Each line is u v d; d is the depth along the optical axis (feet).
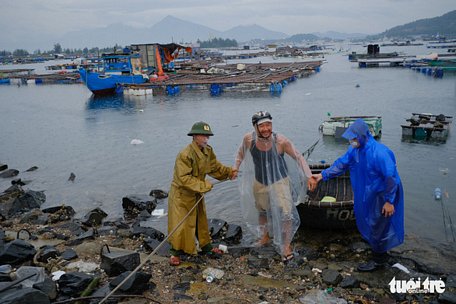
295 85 128.98
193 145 21.06
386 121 65.57
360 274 20.36
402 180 36.55
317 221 25.52
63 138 64.80
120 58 137.18
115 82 126.93
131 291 18.04
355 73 164.96
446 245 23.76
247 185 23.26
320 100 93.35
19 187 38.86
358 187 20.85
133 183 39.86
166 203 33.73
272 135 22.15
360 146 20.22
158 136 62.08
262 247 23.61
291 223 22.24
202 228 22.22
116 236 26.68
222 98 105.70
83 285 18.10
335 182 30.73
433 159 43.37
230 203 32.14
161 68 148.56
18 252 21.65
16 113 97.60
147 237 26.03
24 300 14.83
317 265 21.50
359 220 21.30
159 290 18.84
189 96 113.60
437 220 27.76
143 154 51.19
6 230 28.32
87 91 143.84
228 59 339.36
